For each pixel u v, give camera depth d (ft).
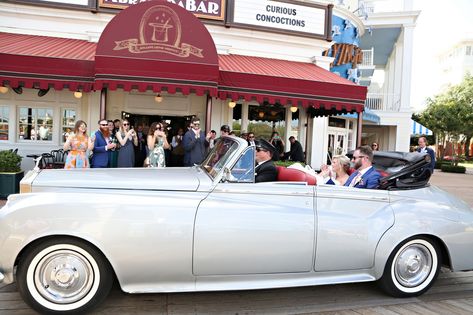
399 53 72.90
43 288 10.52
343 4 64.08
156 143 23.54
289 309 11.69
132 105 34.88
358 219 12.19
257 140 13.42
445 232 12.78
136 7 23.85
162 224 10.73
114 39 23.71
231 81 27.66
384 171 15.15
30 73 24.58
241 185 11.56
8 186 25.55
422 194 13.33
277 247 11.46
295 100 28.91
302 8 38.91
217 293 12.71
